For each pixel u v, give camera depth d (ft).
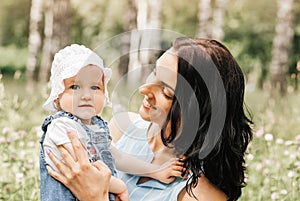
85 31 93.81
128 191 10.39
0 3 99.96
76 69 9.27
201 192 10.18
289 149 18.29
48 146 9.45
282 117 25.18
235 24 84.07
